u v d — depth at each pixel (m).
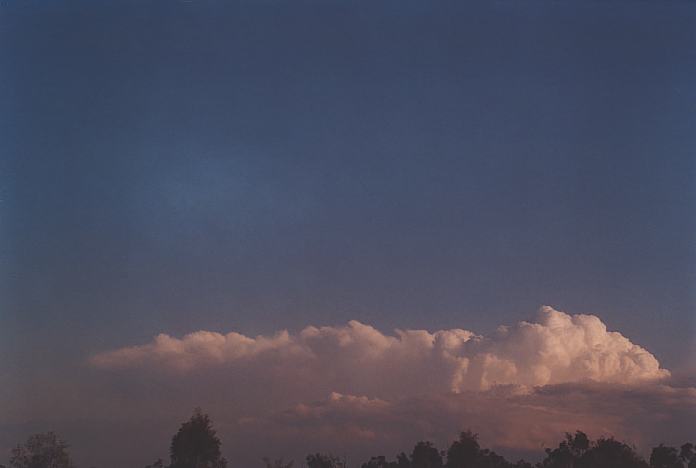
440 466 88.75
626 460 82.19
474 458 82.25
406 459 90.00
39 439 72.88
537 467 86.44
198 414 72.06
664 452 82.25
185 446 70.00
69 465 73.81
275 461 79.62
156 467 80.25
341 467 87.31
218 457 70.88
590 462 83.06
